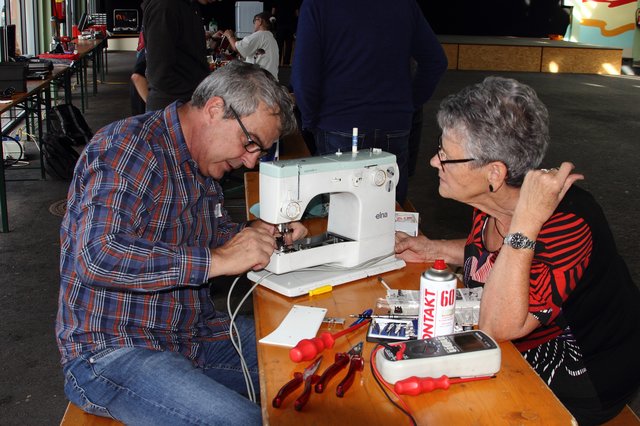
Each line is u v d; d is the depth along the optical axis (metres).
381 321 1.61
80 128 6.27
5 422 2.62
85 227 1.58
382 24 3.10
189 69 4.26
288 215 1.77
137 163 1.67
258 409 1.58
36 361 3.04
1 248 4.29
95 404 1.66
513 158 1.54
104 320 1.72
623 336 1.68
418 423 1.25
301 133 4.68
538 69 16.52
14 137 6.68
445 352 1.37
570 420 1.26
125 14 15.53
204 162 1.77
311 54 3.10
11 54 5.93
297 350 1.45
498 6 20.06
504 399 1.32
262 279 1.85
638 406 2.82
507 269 1.52
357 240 1.92
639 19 17.47
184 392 1.61
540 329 1.69
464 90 1.59
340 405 1.30
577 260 1.56
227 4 17.48
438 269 1.47
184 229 1.81
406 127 3.33
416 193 5.80
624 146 7.97
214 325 2.01
